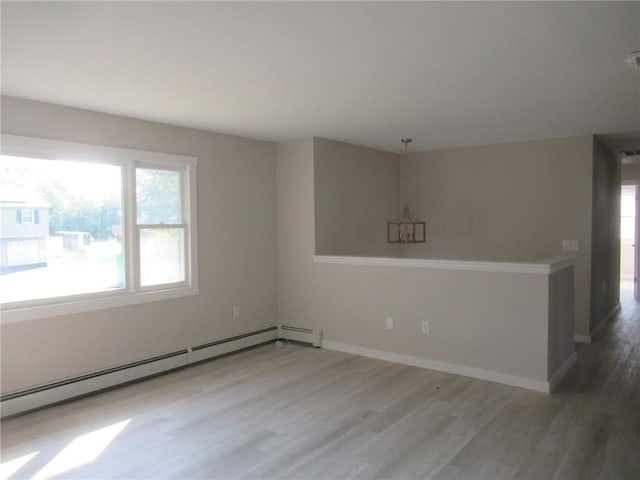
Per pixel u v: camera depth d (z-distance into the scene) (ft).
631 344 16.96
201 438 9.93
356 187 19.07
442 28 7.58
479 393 12.30
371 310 15.76
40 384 11.71
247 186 17.06
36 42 8.02
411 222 19.84
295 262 17.80
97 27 7.42
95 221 12.96
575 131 16.37
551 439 9.70
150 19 7.14
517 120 14.52
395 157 21.56
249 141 17.11
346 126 15.21
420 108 12.87
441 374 13.91
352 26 7.47
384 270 15.39
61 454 9.29
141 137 13.85
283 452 9.28
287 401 11.93
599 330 19.07
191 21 7.23
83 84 10.37
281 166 18.01
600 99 12.03
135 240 13.74
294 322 17.94
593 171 17.11
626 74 9.97
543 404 11.53
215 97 11.53
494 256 19.36
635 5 6.81
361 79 10.22
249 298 17.22
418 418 10.77
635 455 9.02
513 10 6.95
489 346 13.29
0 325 11.07
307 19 7.20
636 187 26.27
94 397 12.32
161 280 14.56
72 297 12.40
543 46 8.39
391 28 7.55
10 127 11.18
